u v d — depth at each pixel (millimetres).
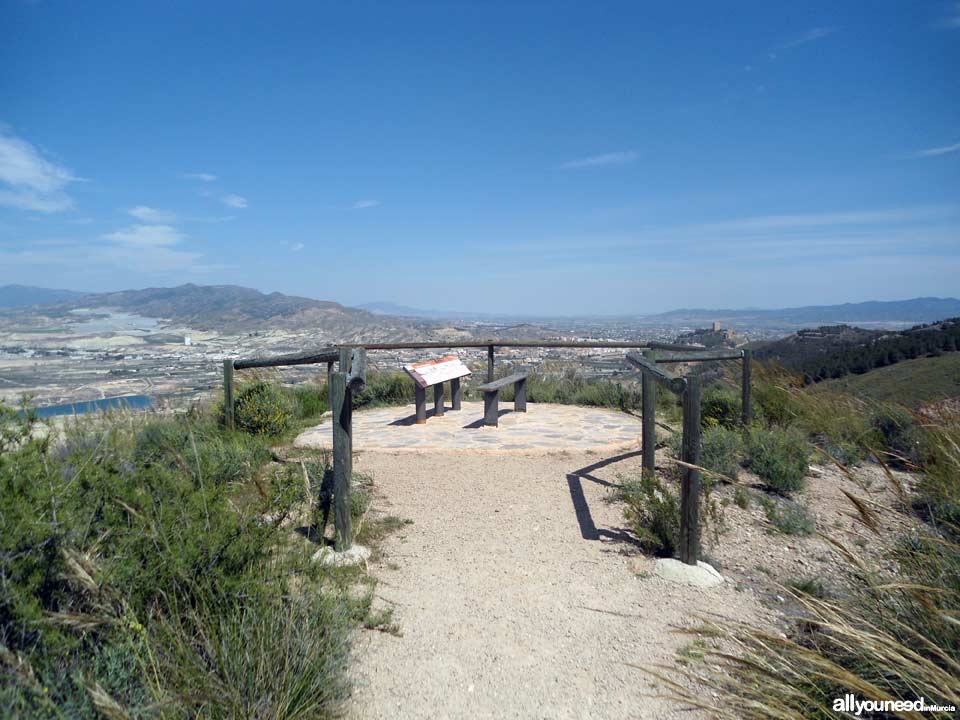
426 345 9875
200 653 2426
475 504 5227
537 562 4133
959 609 2678
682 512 3955
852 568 4051
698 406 3902
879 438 7109
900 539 3738
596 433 7762
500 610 3492
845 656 2787
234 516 2916
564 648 3111
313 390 10000
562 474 6043
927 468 4867
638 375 10602
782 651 2768
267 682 2373
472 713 2600
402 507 5137
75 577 2199
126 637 2205
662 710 2633
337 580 3209
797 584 3799
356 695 2678
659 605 3566
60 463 3059
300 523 4027
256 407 7180
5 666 1938
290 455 6344
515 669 2924
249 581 2639
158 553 2551
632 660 3014
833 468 6605
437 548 4340
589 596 3670
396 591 3674
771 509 5059
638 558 4176
